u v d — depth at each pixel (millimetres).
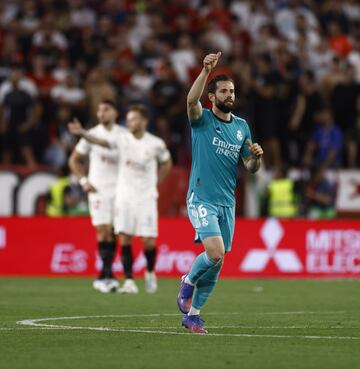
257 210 72562
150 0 94562
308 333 33469
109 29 89812
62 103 78438
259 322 37250
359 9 98312
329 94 79938
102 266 53344
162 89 79625
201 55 86938
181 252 66312
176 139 77750
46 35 86562
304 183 72812
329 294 52438
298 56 86438
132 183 52531
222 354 28000
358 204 73188
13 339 31234
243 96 78562
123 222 52344
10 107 76375
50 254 66188
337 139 75438
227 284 60219
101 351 28500
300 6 95062
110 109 53562
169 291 53969
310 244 67375
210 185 33500
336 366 25828
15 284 58844
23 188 69688
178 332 33406
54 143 76562
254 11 94312
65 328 34469
